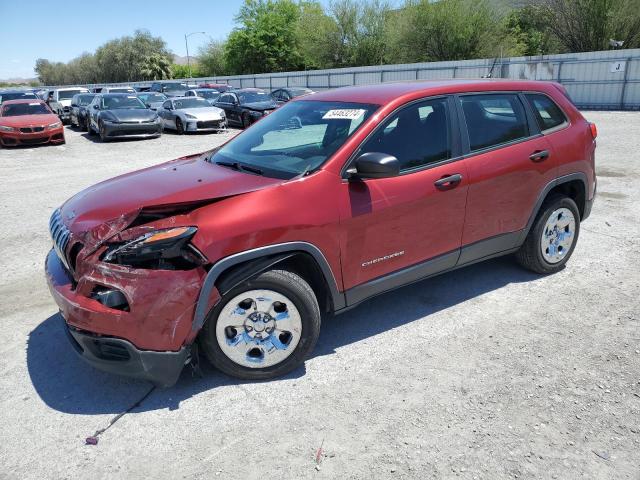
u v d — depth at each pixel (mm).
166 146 15633
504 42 34219
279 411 2988
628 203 7098
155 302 2820
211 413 2990
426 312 4117
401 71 31734
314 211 3172
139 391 3221
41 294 4742
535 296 4316
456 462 2570
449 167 3740
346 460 2604
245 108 20750
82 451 2725
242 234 2951
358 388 3176
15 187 9711
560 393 3061
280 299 3168
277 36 54375
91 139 18203
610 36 29078
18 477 2561
